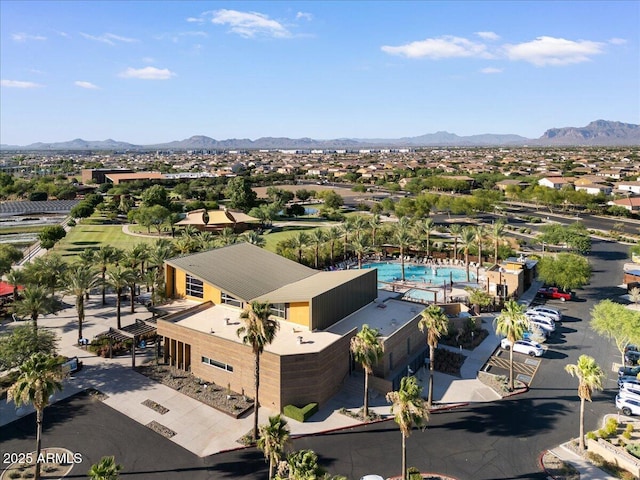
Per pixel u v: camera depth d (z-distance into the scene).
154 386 42.41
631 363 47.41
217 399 40.22
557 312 60.75
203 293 53.31
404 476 29.11
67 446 33.44
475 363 48.59
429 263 90.62
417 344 49.84
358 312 52.78
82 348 50.44
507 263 74.12
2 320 58.56
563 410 39.16
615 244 108.06
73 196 193.88
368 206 161.00
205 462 31.89
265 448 26.03
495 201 156.75
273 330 33.78
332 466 31.56
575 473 30.66
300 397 38.78
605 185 178.25
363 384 42.69
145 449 33.22
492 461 32.19
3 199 190.50
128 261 65.62
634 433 34.81
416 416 28.36
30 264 62.47
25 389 28.44
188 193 180.75
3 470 30.70
